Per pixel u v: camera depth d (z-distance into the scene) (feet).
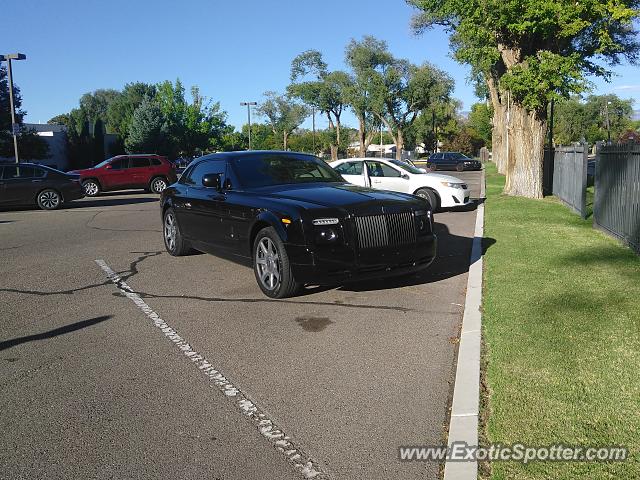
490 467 10.07
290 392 13.78
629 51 77.61
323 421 12.32
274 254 21.56
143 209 58.34
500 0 49.88
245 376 14.79
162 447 11.37
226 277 25.96
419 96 205.57
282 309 20.58
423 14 98.89
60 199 61.21
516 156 60.03
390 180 48.78
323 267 19.86
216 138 201.16
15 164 60.08
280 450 11.18
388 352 16.22
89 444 11.53
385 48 205.77
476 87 165.48
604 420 11.24
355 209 20.42
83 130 192.34
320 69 239.50
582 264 24.75
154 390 14.03
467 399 12.74
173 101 188.14
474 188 79.51
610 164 32.71
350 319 19.29
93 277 26.40
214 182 24.73
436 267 27.12
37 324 19.42
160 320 19.67
